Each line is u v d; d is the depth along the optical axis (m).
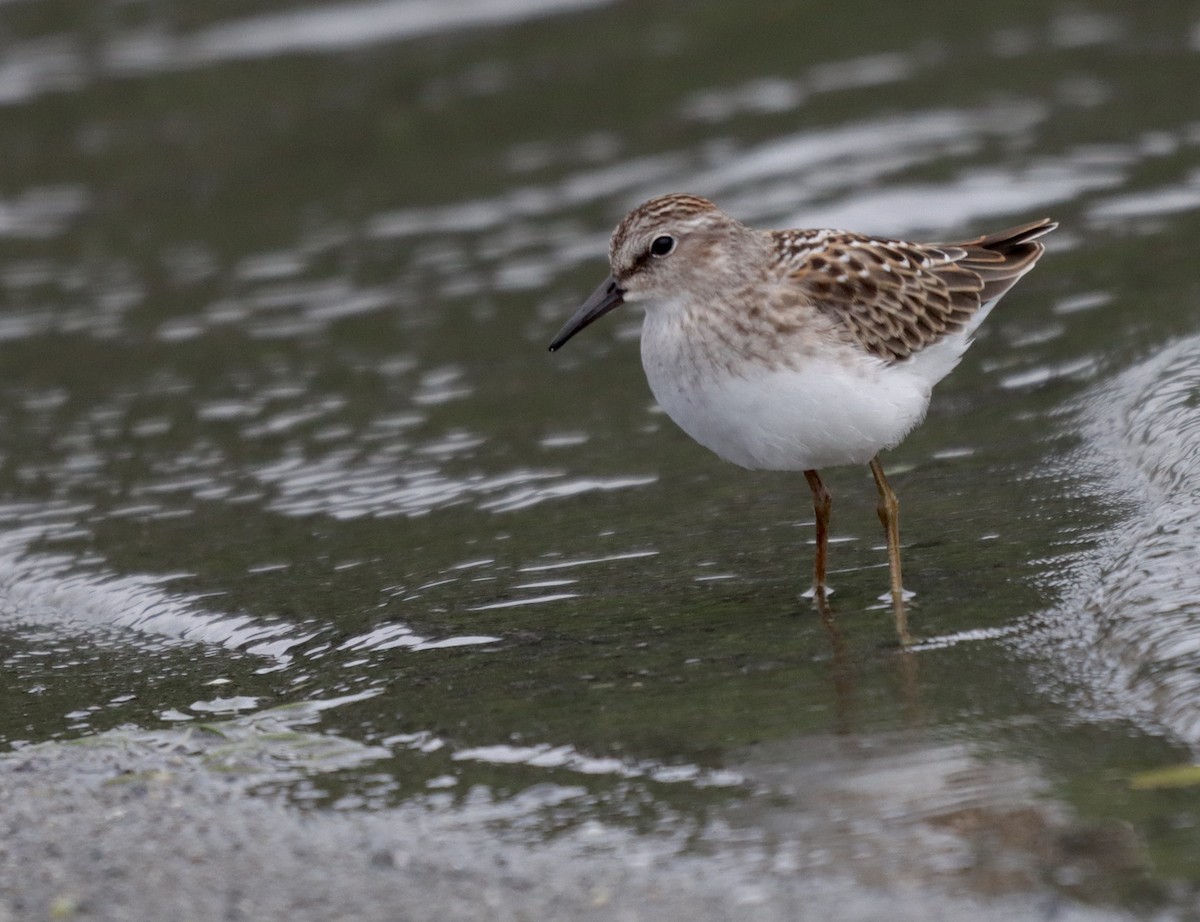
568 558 11.91
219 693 10.23
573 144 21.42
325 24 25.73
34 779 9.12
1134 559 10.21
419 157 21.61
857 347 10.59
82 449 14.85
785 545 11.84
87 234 20.28
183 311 18.02
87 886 8.02
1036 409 13.78
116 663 10.90
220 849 8.30
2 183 21.67
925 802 8.17
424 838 8.27
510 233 19.20
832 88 22.09
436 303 17.62
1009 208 17.88
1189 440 11.86
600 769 8.81
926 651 9.84
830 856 7.79
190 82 24.22
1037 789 8.18
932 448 13.36
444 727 9.45
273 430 15.01
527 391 15.48
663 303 10.98
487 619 10.95
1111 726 8.73
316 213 20.38
